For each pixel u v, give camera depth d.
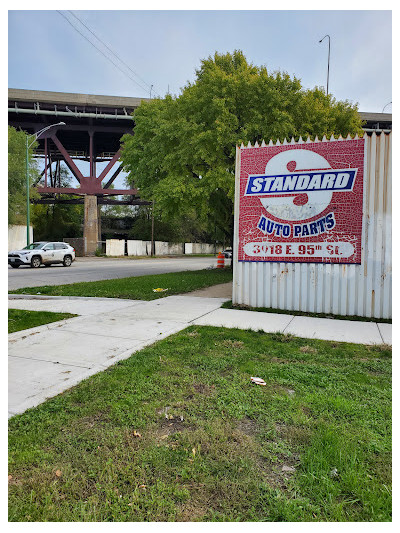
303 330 6.67
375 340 6.06
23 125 44.34
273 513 2.29
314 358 5.13
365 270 7.66
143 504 2.36
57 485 2.54
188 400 3.79
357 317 7.65
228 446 2.97
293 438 3.09
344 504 2.39
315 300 8.07
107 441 3.02
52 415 3.48
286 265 8.31
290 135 16.11
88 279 15.80
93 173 45.88
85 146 55.59
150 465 2.75
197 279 15.02
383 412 3.54
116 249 47.62
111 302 9.62
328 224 7.91
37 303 9.48
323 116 16.95
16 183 33.12
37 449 2.94
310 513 2.31
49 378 4.37
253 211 8.56
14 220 34.69
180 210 18.81
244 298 8.75
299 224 8.13
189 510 2.33
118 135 49.25
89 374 4.50
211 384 4.20
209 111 16.16
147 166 22.77
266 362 4.96
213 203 19.42
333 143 7.82
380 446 2.94
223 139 15.27
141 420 3.35
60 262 24.86
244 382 4.19
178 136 17.14
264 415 3.47
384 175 7.52
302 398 3.83
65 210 56.53
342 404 3.61
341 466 2.70
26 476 2.63
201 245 67.38
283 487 2.54
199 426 3.28
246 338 6.08
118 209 68.81
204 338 6.05
